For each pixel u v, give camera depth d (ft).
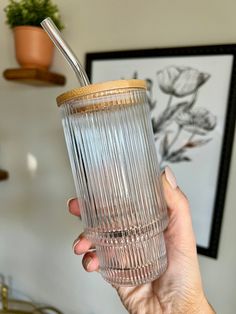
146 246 1.26
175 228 1.64
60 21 2.93
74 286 3.29
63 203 3.24
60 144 3.17
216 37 2.23
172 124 2.44
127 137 1.18
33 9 2.75
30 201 3.47
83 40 2.89
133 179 1.20
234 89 2.15
